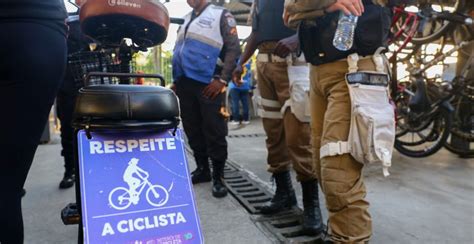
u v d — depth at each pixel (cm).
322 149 142
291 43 180
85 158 107
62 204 234
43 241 184
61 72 114
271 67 203
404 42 342
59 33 112
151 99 112
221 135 253
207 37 255
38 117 108
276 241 182
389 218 219
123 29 136
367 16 135
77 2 148
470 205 244
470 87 362
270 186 274
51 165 332
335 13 139
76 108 110
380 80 137
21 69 102
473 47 363
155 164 113
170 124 116
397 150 388
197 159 284
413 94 372
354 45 135
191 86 263
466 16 329
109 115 107
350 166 137
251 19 216
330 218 140
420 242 188
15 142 104
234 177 302
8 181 105
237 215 215
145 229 105
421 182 294
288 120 195
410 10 333
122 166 109
